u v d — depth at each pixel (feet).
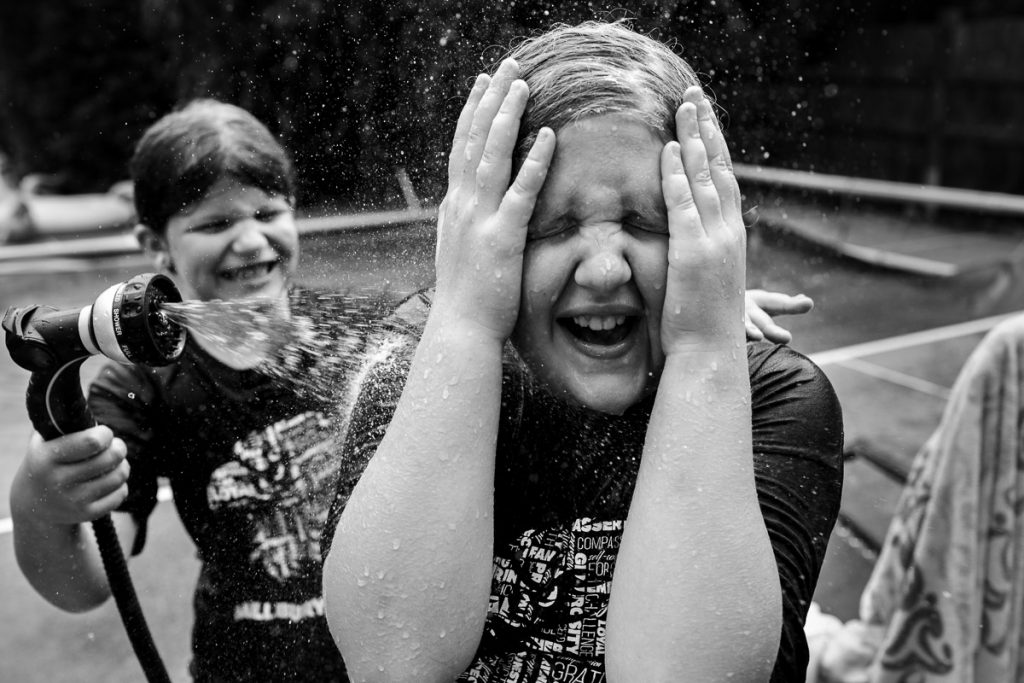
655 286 2.86
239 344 4.17
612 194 2.78
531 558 3.17
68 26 30.55
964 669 5.68
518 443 3.12
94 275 22.38
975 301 22.56
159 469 4.32
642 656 2.75
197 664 4.31
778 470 3.21
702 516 2.75
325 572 2.98
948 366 17.76
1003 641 5.62
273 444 4.16
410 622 2.79
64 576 4.32
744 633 2.73
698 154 2.81
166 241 4.68
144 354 3.47
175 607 9.14
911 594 5.85
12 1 31.30
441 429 2.82
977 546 5.62
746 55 5.11
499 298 2.85
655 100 2.82
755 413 3.36
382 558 2.78
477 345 2.85
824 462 3.28
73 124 30.60
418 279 3.88
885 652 5.98
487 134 2.92
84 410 3.78
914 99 36.32
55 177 30.66
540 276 2.85
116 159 30.50
